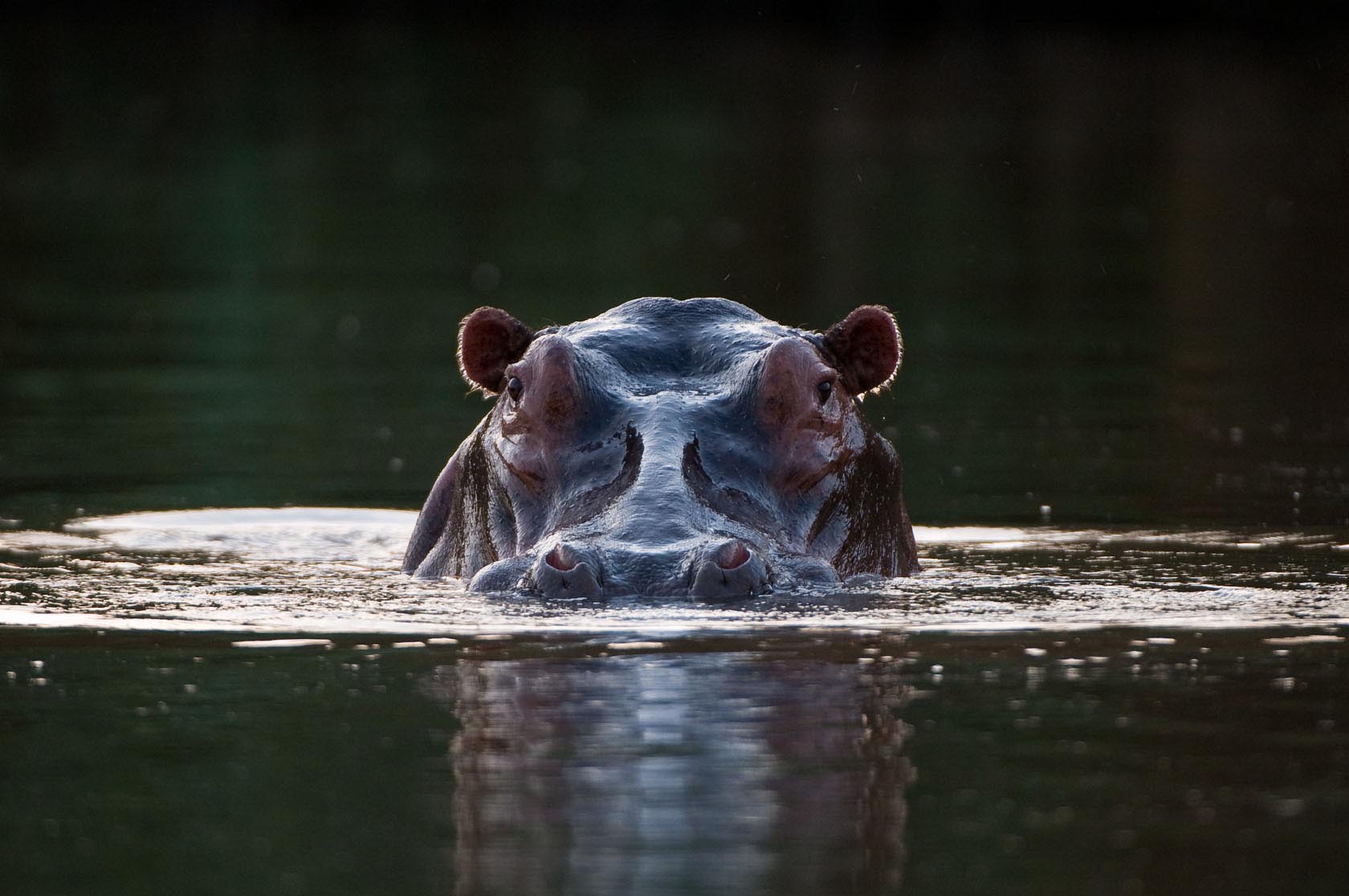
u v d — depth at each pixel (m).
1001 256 66.12
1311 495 28.86
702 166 92.88
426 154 97.88
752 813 11.39
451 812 11.49
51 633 17.19
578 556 17.69
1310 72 131.00
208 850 10.95
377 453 35.25
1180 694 14.27
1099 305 55.84
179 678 15.14
